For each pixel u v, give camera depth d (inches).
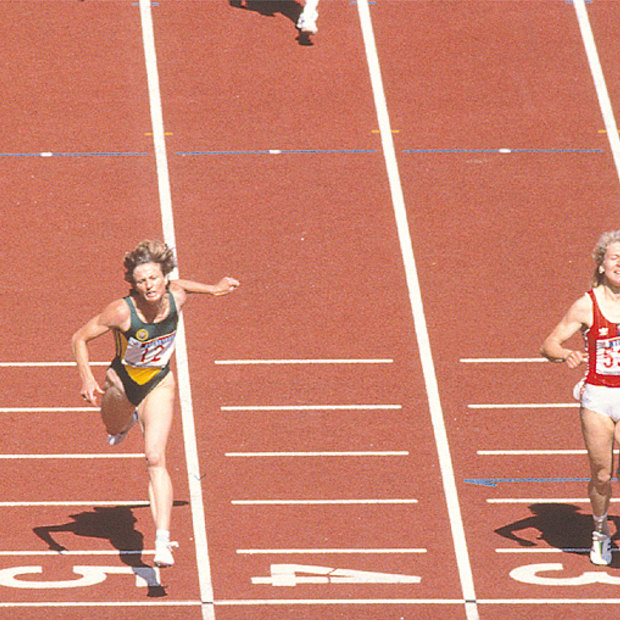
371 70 2365.9
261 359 1764.3
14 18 2450.8
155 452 1295.5
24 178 2097.7
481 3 2539.4
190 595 1342.3
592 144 2225.6
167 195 2081.7
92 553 1407.5
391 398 1697.8
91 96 2281.0
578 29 2482.8
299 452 1595.7
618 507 1514.5
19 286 1882.4
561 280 1937.7
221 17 2481.5
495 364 1765.5
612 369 1321.4
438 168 2158.0
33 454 1574.8
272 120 2244.1
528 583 1371.8
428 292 1904.5
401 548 1432.1
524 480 1555.1
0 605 1309.1
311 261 1959.9
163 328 1301.7
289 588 1358.3
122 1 2508.6
